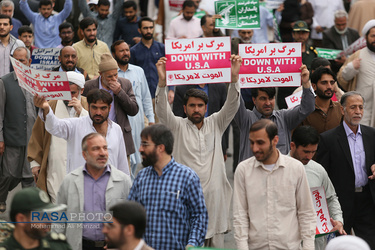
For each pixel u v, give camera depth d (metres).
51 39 18.39
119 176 9.01
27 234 6.90
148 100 14.17
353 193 10.64
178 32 19.66
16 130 13.04
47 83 9.77
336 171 10.69
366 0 20.91
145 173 8.54
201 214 8.40
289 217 8.62
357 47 15.53
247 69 11.12
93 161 8.75
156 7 22.56
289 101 12.16
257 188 8.66
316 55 16.48
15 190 14.66
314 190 9.51
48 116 9.85
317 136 9.49
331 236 10.07
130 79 13.89
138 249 6.92
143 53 16.55
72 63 13.01
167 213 8.32
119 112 12.00
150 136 8.36
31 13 18.42
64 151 11.00
